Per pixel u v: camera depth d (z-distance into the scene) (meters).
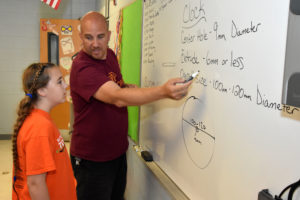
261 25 0.72
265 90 0.71
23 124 1.15
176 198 1.21
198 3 1.05
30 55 4.48
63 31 4.14
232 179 0.86
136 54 1.94
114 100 1.17
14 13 4.35
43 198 1.12
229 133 0.87
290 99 0.57
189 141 1.16
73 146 1.64
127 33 2.20
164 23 1.41
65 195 1.27
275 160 0.68
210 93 0.98
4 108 4.51
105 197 1.63
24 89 1.23
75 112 1.60
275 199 0.66
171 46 1.32
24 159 1.14
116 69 1.63
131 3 2.08
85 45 1.38
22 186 1.18
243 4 0.79
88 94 1.23
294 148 0.63
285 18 0.65
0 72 4.42
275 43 0.68
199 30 1.05
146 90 1.07
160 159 1.52
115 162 1.65
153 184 1.65
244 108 0.80
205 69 1.01
